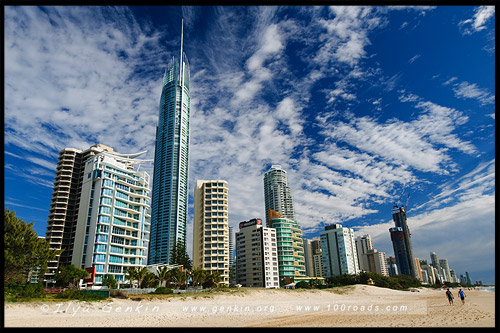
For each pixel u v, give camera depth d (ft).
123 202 341.21
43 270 170.71
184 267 372.17
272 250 472.85
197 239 465.47
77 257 306.96
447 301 199.31
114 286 268.62
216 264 418.72
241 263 485.56
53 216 379.14
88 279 281.95
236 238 508.94
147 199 361.71
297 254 505.25
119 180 345.31
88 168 349.61
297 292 249.14
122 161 384.68
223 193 461.78
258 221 493.77
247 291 222.28
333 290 317.63
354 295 293.84
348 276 441.27
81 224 322.14
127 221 336.90
